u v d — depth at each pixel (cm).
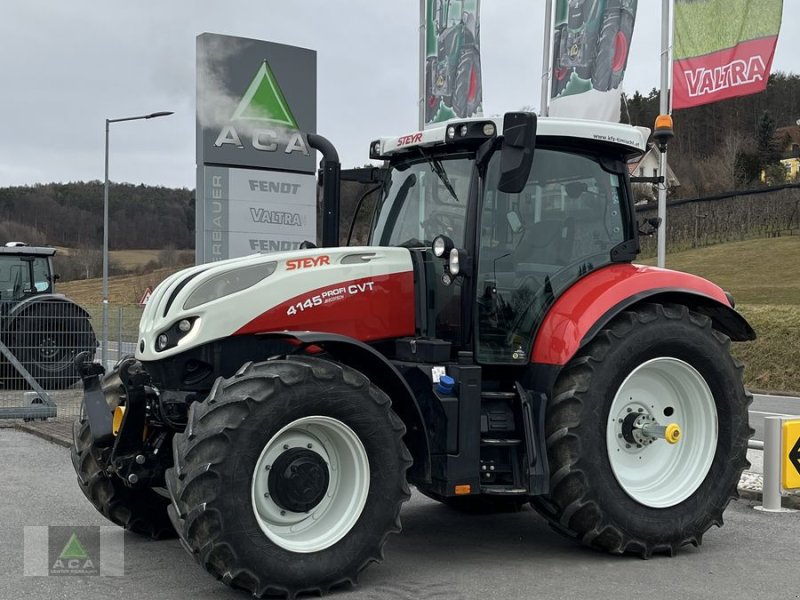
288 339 500
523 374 535
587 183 564
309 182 1209
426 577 486
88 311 1370
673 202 4291
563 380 520
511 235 534
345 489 471
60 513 645
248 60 1162
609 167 571
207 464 425
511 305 530
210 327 483
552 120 542
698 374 557
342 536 459
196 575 492
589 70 1224
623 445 548
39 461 865
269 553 437
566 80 1259
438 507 671
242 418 432
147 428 518
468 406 493
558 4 1273
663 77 1183
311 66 1207
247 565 431
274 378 443
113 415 527
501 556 532
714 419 563
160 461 514
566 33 1258
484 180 527
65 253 5959
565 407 510
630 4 1183
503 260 530
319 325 508
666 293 561
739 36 1087
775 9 1059
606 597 451
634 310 546
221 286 493
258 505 448
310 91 1206
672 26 1156
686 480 552
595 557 530
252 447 434
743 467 567
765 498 652
